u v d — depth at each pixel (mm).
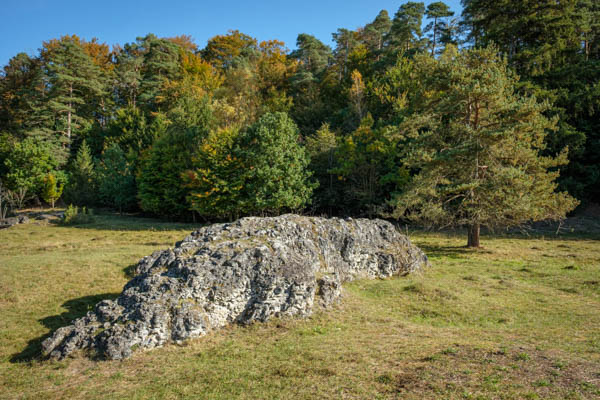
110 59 77062
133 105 68188
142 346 9578
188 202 42938
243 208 36062
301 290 11531
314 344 9594
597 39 45062
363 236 17156
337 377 7660
